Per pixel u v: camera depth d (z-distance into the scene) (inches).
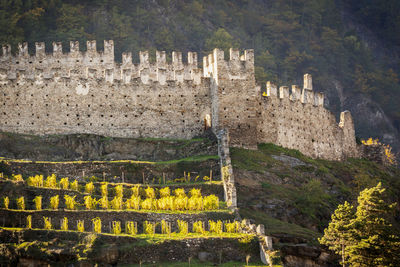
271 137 4483.3
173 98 4308.6
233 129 4256.9
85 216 3179.1
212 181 3750.0
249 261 3085.6
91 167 3779.5
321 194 4089.6
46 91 4200.3
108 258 2933.1
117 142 4116.6
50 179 3420.3
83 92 4224.9
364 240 3191.4
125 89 4266.7
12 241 2923.2
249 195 3801.7
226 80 4286.4
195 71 4544.8
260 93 4490.7
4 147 3959.2
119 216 3235.7
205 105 4343.0
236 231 3238.2
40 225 3095.5
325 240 3334.2
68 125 4183.1
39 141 4072.3
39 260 2869.1
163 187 3629.4
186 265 2989.7
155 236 3120.1
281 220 3708.2
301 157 4515.3
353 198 4281.5
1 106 4170.8
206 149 4072.3
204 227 3282.5
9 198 3203.7
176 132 4276.6
